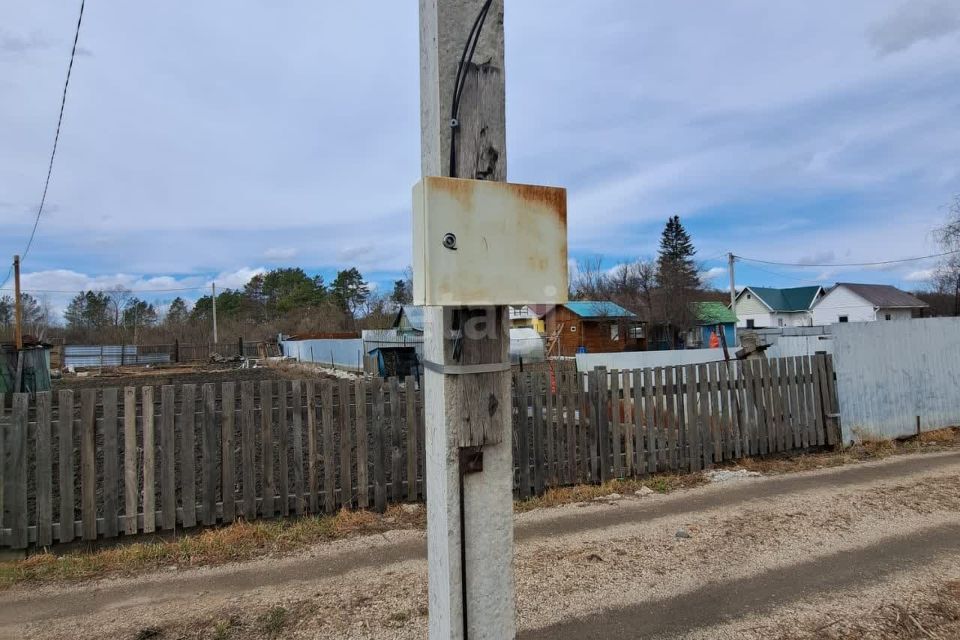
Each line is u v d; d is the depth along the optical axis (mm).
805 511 4406
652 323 34812
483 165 1648
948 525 4039
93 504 3945
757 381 6301
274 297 74000
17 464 3826
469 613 1622
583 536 3988
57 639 2723
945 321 7633
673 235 54188
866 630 2705
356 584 3256
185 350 41656
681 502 4785
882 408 6977
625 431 5609
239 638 2695
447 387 1605
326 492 4539
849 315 41875
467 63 1627
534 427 5160
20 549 3799
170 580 3395
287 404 4555
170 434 4121
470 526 1628
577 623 2791
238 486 5477
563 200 1637
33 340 18359
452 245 1485
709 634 2678
